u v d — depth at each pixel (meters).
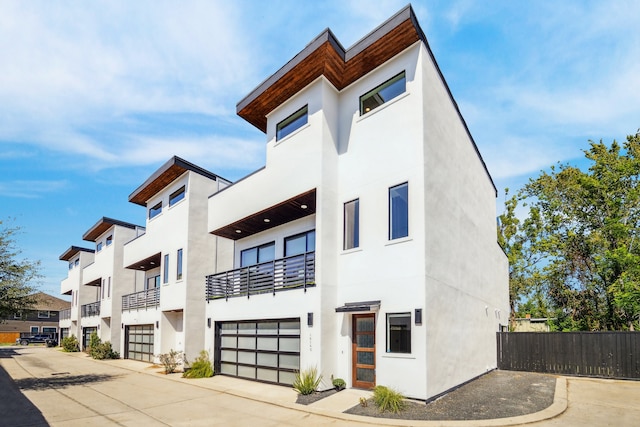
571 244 27.66
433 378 9.93
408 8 10.61
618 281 23.09
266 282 13.98
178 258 19.44
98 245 33.03
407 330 10.23
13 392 13.04
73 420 9.09
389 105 11.76
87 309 34.47
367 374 11.02
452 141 13.33
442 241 11.52
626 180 25.86
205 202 19.61
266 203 14.03
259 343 13.93
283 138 13.83
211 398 11.48
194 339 18.12
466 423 7.98
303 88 13.47
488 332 16.17
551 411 8.91
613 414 8.91
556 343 15.50
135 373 17.84
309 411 9.34
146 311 22.34
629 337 14.02
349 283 11.77
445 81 13.17
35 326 59.84
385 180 11.48
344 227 12.35
